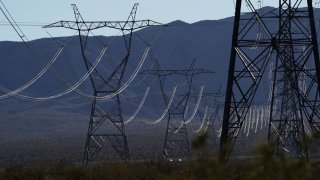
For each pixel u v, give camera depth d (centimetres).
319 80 13762
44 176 14125
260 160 3878
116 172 13238
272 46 13938
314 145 4884
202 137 3906
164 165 14850
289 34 15250
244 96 13500
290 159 3962
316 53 13750
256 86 13762
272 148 3894
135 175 12738
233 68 13400
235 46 13450
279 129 19988
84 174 13538
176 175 9912
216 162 3872
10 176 14375
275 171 3884
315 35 13750
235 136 13338
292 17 14938
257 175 3859
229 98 13212
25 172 14488
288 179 3812
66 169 14338
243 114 13675
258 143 3897
